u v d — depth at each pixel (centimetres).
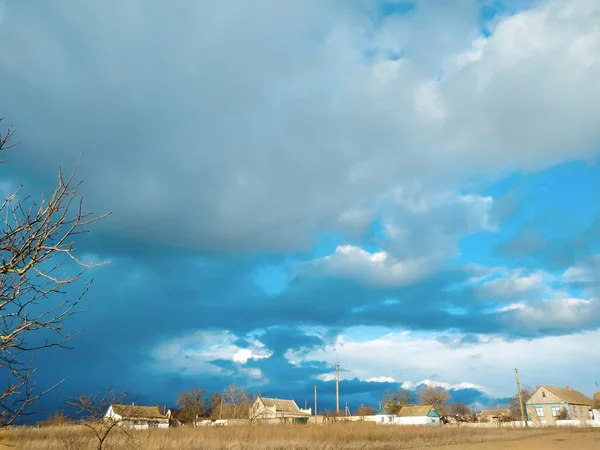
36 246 418
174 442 2239
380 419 9631
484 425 7031
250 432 3183
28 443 1741
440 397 10375
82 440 1609
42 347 433
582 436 4128
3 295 405
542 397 8400
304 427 3900
